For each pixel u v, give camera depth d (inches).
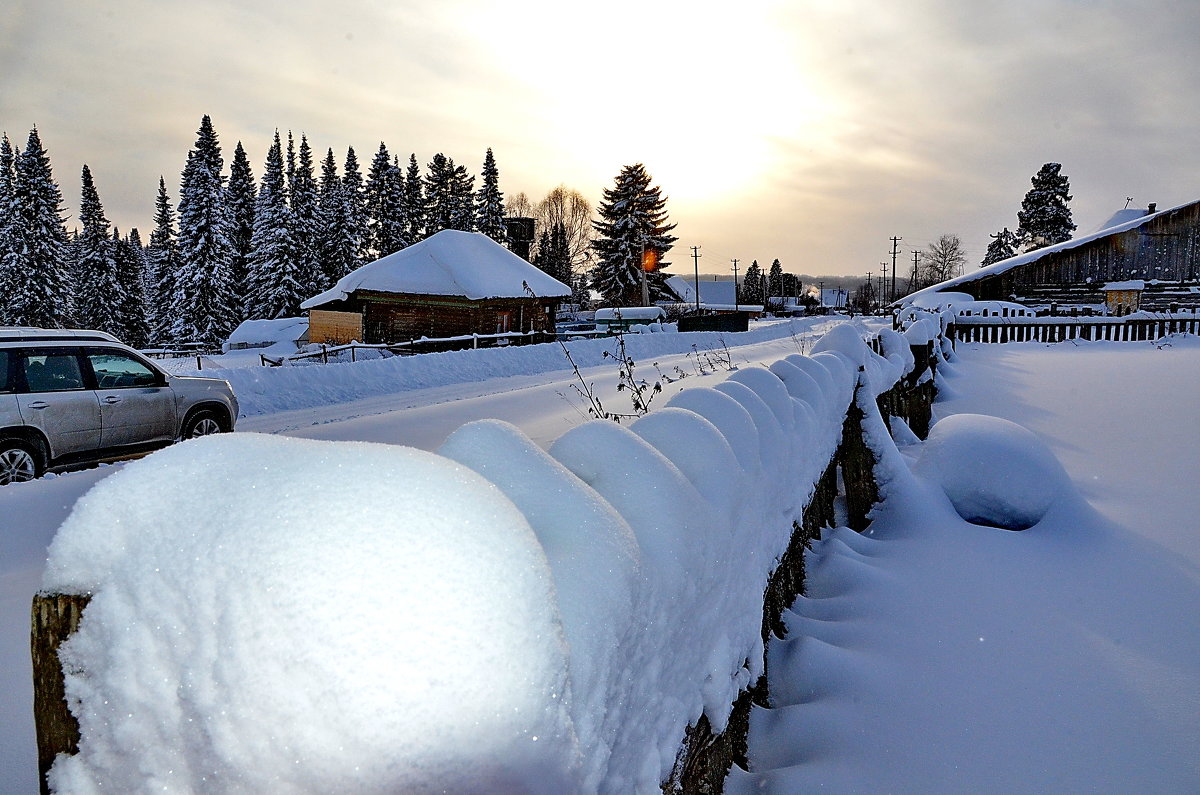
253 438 49.4
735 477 85.8
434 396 538.3
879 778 102.8
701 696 75.4
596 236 3523.6
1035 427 343.9
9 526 191.0
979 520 206.1
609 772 50.2
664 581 61.4
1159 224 1210.6
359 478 41.4
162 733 40.1
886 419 292.0
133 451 334.6
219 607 38.0
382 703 34.2
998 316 938.1
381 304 1097.4
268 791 35.6
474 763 34.5
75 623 43.8
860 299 4906.5
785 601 149.7
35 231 2060.8
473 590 36.9
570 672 43.0
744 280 5265.8
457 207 3058.6
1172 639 140.9
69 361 317.4
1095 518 201.8
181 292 2123.5
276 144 2235.5
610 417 225.1
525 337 1143.6
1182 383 442.3
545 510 54.3
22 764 86.8
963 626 147.5
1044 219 2812.5
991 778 102.8
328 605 35.6
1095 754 107.7
